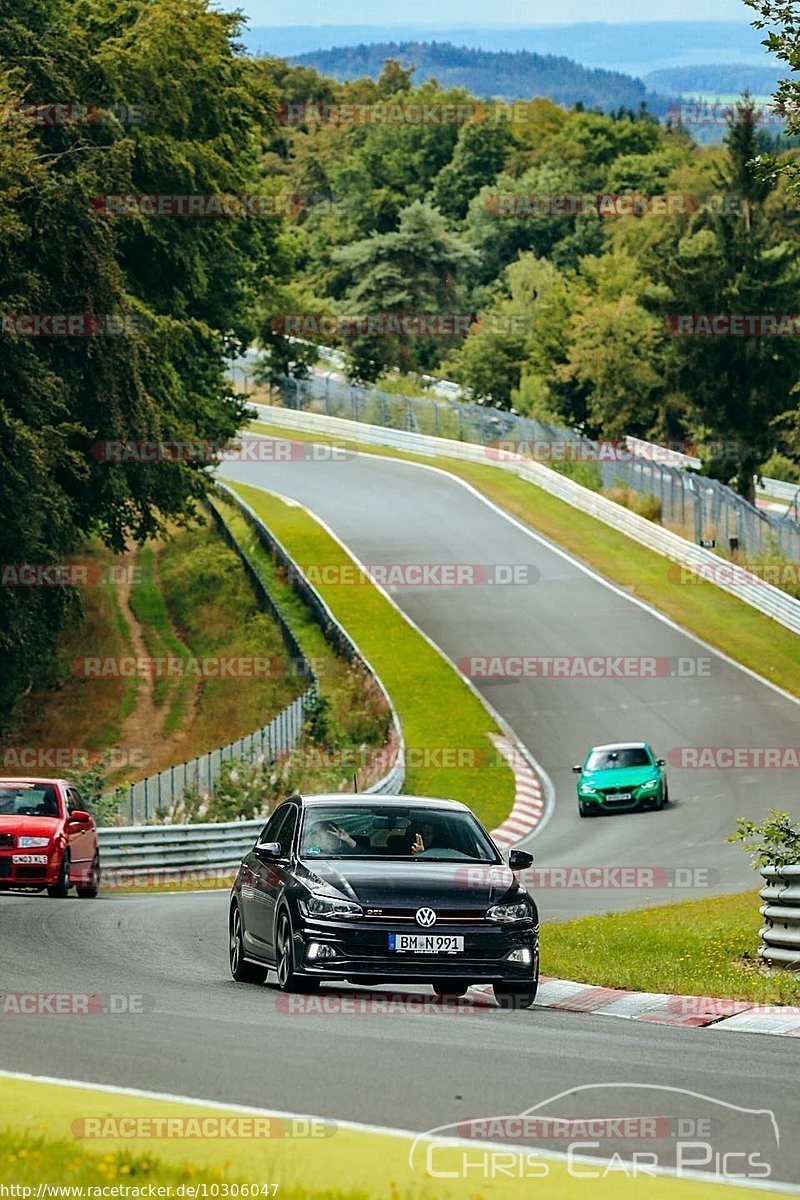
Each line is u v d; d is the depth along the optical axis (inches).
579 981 1144.8
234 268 4468.5
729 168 5797.2
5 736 3388.3
